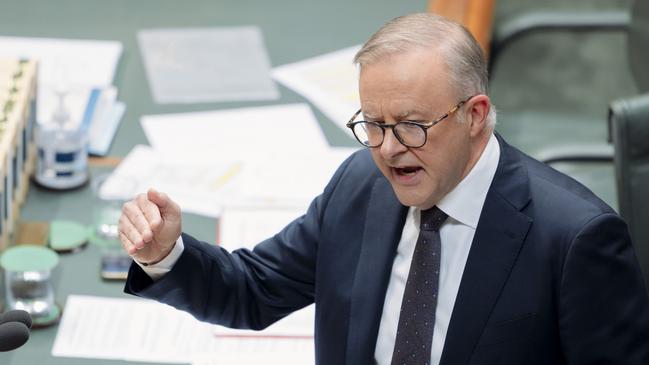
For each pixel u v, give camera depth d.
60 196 11.97
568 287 7.38
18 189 11.46
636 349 7.45
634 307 7.44
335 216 8.12
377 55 6.94
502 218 7.55
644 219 10.02
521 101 17.31
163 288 8.09
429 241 7.72
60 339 10.06
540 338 7.53
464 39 7.02
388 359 7.94
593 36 18.97
